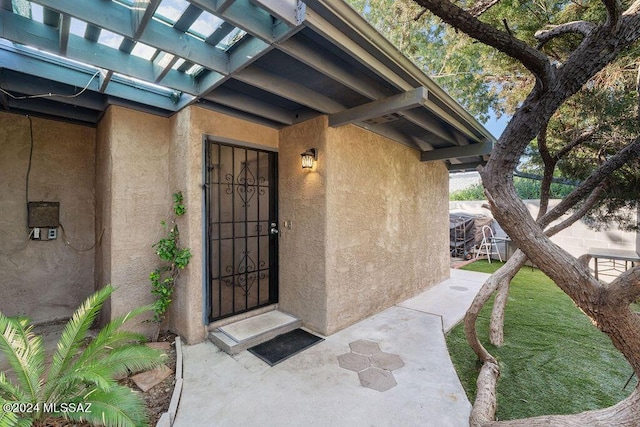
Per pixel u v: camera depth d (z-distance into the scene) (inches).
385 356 119.0
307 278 146.5
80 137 153.4
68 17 70.7
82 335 88.7
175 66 107.5
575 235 286.2
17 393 74.0
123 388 72.3
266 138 157.5
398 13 166.1
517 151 62.8
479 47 215.5
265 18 79.3
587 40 54.1
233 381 101.0
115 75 117.0
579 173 161.5
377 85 119.6
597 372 108.3
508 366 113.3
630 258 217.3
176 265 130.3
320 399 91.7
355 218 155.9
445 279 257.1
